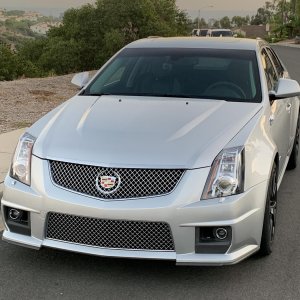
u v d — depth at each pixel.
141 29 45.22
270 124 4.96
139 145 4.12
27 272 4.30
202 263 3.93
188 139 4.20
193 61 5.78
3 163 7.24
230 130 4.36
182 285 4.10
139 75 5.70
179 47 6.09
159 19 46.72
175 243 3.91
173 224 3.88
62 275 4.25
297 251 4.76
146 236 3.93
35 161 4.21
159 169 3.94
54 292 3.99
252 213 4.08
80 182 4.02
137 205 3.88
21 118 10.66
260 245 4.37
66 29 48.72
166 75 5.62
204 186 3.93
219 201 3.91
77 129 4.44
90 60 47.25
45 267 4.38
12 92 14.31
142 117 4.61
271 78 6.04
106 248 3.98
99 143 4.18
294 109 7.05
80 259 4.51
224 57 5.79
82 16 47.28
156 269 4.34
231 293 4.00
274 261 4.55
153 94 5.41
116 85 5.63
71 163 4.07
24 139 4.47
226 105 4.96
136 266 4.38
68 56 46.28
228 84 5.39
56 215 4.05
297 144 7.61
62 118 4.72
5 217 4.32
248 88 5.33
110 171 3.96
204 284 4.12
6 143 8.36
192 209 3.87
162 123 4.47
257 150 4.32
